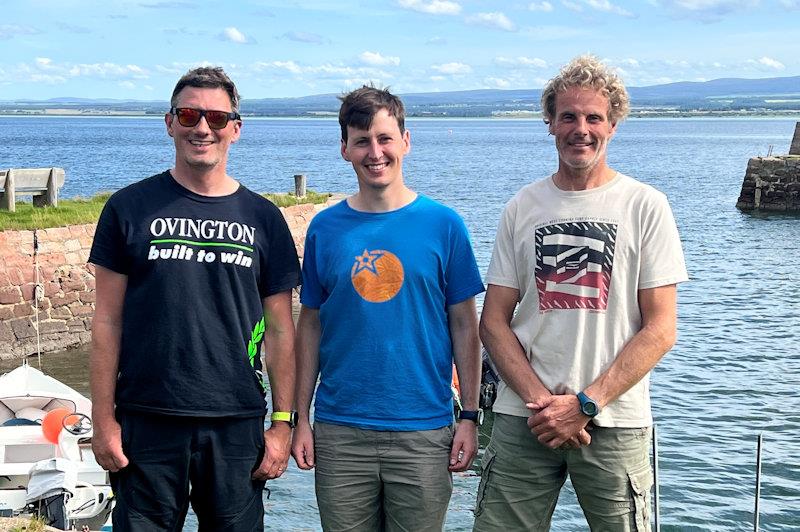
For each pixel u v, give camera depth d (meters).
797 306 25.16
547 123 4.71
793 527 10.38
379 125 4.62
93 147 117.31
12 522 5.78
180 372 4.29
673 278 4.51
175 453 4.35
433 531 4.81
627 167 90.62
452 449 4.81
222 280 4.32
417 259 4.67
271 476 4.59
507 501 4.79
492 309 4.78
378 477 4.77
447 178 73.62
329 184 63.59
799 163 50.50
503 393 4.83
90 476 9.63
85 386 16.12
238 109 4.46
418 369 4.70
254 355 4.42
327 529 4.84
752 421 14.45
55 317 18.44
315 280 4.86
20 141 137.25
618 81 4.53
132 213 4.32
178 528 4.55
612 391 4.47
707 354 19.33
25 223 18.98
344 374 4.73
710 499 11.09
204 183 4.38
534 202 4.71
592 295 4.54
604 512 4.67
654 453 5.65
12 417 11.16
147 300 4.29
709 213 50.31
